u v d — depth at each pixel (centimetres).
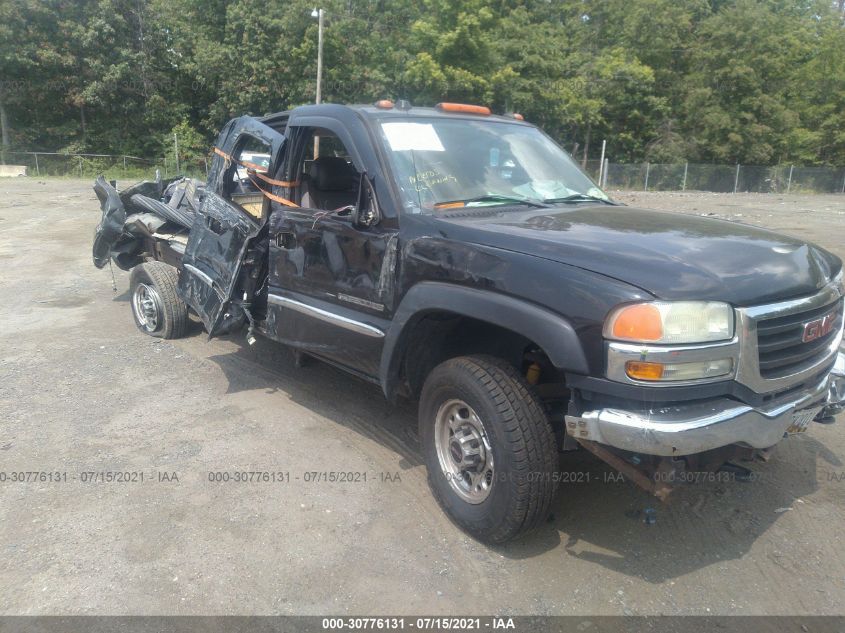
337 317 404
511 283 301
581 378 281
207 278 516
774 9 4700
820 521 362
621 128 4378
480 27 3312
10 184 2830
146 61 3712
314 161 467
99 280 934
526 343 349
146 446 437
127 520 355
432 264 339
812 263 326
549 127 3850
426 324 368
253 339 511
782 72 4419
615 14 4400
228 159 518
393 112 419
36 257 1101
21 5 3434
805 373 311
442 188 388
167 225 668
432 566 321
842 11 5356
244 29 3462
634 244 307
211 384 543
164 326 649
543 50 3606
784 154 4481
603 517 363
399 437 453
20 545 333
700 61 4394
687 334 269
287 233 444
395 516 361
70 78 3609
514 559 327
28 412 486
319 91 2808
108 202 692
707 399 279
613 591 306
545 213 379
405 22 3634
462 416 343
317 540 340
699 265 288
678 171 4138
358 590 304
